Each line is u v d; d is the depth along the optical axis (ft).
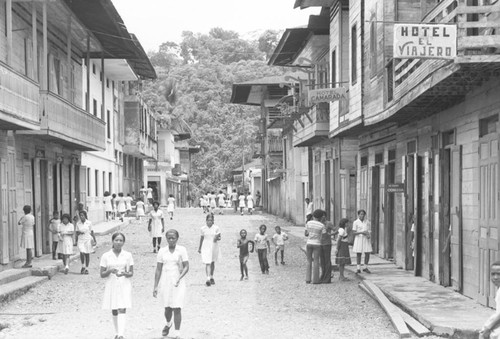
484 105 44.16
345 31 84.48
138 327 42.24
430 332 38.34
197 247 97.30
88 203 123.03
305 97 108.58
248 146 326.65
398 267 67.36
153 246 92.38
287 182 153.48
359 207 87.10
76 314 47.65
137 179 192.13
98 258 84.58
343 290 57.21
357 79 72.43
